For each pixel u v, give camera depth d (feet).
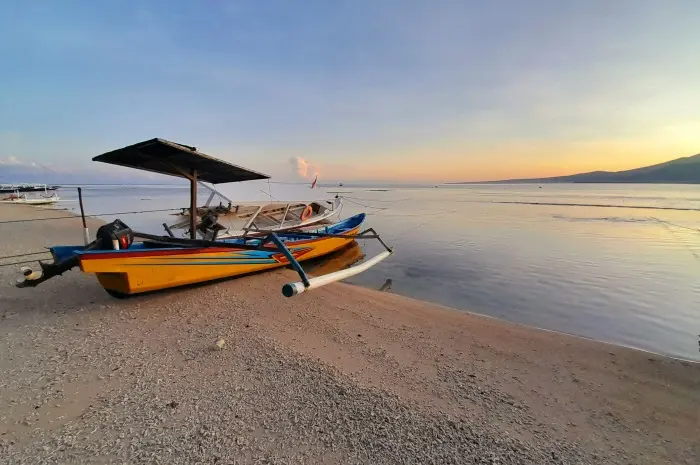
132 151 17.06
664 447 9.73
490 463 8.57
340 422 9.87
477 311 23.71
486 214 98.73
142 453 8.46
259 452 8.61
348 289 25.34
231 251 23.59
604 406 11.73
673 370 14.49
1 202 96.84
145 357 13.46
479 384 12.71
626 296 27.12
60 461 8.15
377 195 246.27
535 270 34.99
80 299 19.99
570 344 16.92
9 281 23.03
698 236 56.80
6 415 9.82
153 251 19.16
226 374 12.32
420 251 43.96
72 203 130.82
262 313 18.95
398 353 14.98
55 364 12.77
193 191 21.65
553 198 194.90
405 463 8.43
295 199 42.57
